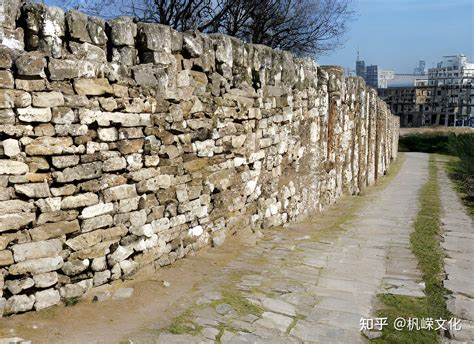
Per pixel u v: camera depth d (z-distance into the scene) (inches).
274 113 317.1
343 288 219.5
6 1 161.9
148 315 173.0
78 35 179.9
